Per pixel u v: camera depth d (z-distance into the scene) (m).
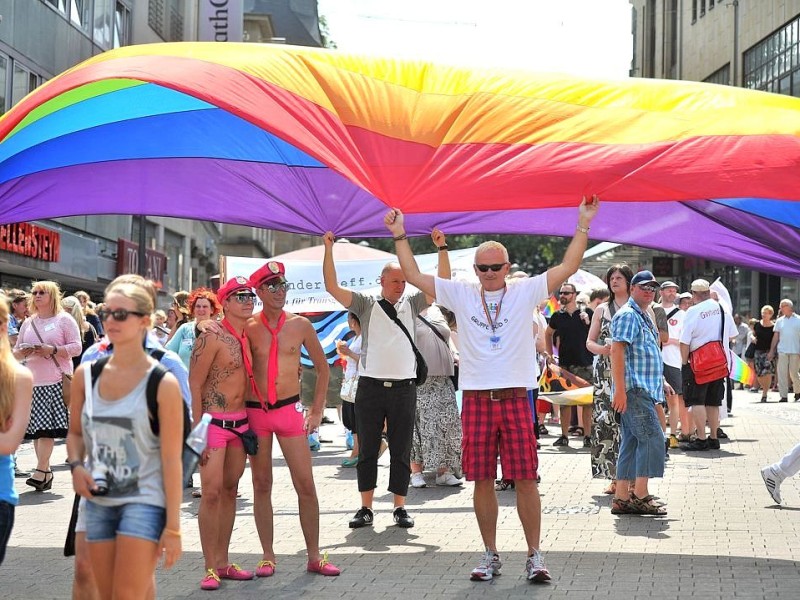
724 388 15.60
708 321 15.10
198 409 7.72
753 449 15.31
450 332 12.59
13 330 14.73
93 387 5.21
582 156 8.51
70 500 11.49
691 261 43.78
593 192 8.38
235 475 7.91
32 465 14.40
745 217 9.95
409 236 11.38
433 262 17.39
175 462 5.14
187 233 47.69
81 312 14.05
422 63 9.37
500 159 8.59
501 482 11.95
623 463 10.16
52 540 9.30
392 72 9.17
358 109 8.80
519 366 7.70
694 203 9.96
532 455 7.66
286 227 11.16
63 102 9.02
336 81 8.91
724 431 17.92
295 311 17.03
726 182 8.27
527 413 7.71
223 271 17.38
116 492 5.18
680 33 50.88
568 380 15.55
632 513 10.22
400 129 8.80
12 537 9.44
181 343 11.64
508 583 7.59
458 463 12.33
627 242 11.17
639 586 7.42
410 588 7.48
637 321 9.93
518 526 9.81
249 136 9.84
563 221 10.94
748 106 8.92
